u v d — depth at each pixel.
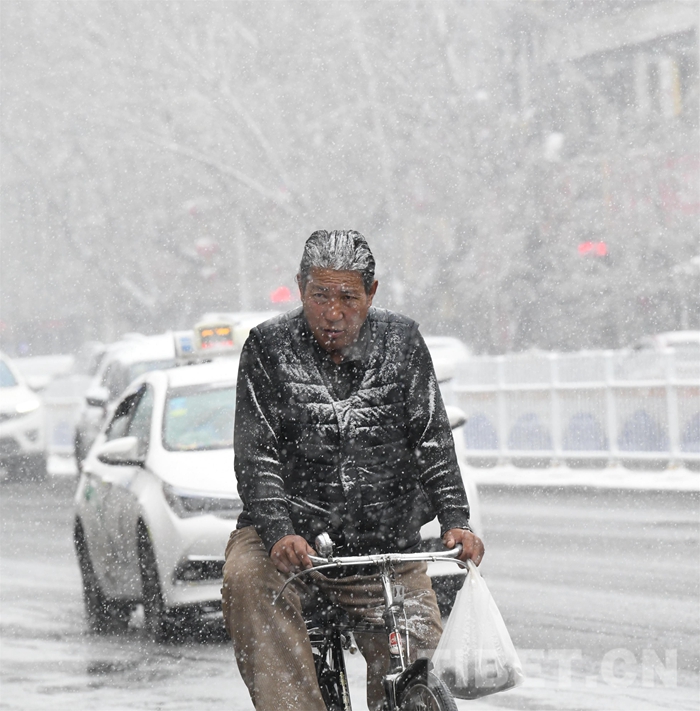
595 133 75.38
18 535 37.84
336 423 11.21
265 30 87.38
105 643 22.30
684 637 20.58
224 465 22.33
